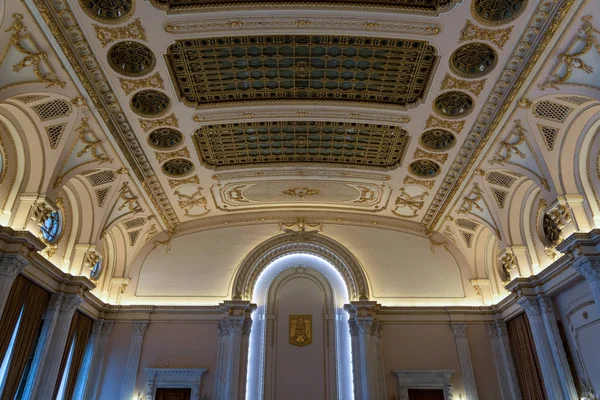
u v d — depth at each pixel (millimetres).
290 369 16031
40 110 10617
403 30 9414
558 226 12117
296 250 18047
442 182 15188
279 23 9312
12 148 11242
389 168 14930
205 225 18484
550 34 8867
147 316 16562
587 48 8844
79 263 13820
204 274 17656
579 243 10617
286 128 13211
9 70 9016
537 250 13938
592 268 10422
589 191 11414
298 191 17062
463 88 10930
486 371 15867
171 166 14555
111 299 16969
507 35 9289
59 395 13609
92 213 14383
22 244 10414
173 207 17094
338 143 13984
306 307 17203
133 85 10812
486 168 13578
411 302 17203
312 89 11664
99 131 11844
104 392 15336
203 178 15492
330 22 9305
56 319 12672
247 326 16500
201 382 15492
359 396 15312
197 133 13062
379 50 10227
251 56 10445
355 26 9383
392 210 18031
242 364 15805
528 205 14273
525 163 12391
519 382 15328
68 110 10914
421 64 10539
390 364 15961
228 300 16547
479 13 8906
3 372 10727
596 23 8398
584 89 9594
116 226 16781
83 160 12438
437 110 11812
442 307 16828
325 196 17531
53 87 10016
